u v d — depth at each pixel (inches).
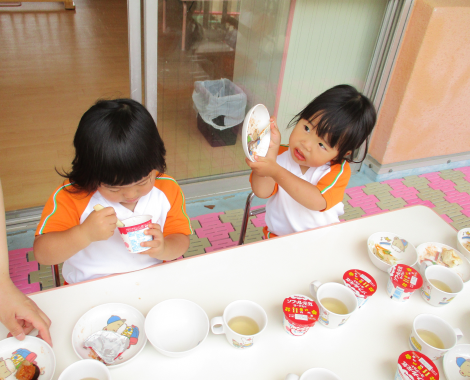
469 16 85.1
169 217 45.1
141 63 68.5
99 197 40.5
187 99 77.9
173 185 45.2
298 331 33.2
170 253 41.3
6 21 171.3
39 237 38.2
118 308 34.3
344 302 36.6
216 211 89.0
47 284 66.3
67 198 40.1
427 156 107.9
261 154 42.1
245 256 41.8
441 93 95.8
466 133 107.9
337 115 43.3
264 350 32.9
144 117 35.2
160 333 33.0
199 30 71.2
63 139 103.5
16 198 81.6
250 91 84.7
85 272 42.9
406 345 34.9
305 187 45.3
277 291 38.0
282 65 85.0
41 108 116.3
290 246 43.9
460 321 37.9
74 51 155.9
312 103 45.7
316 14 81.0
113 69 146.4
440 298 38.0
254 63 81.4
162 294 36.6
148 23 63.7
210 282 38.2
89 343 31.7
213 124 84.8
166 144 82.4
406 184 106.0
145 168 34.5
